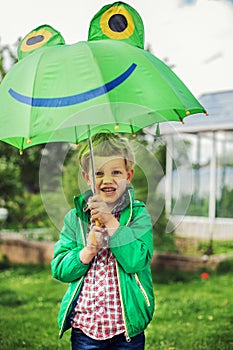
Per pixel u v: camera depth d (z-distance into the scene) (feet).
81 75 6.73
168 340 14.29
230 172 34.45
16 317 16.98
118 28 7.96
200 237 32.60
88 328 7.33
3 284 22.72
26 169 29.25
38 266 26.91
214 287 21.66
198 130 31.81
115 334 7.27
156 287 21.85
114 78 6.73
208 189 34.55
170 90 7.11
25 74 7.13
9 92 7.16
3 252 28.58
